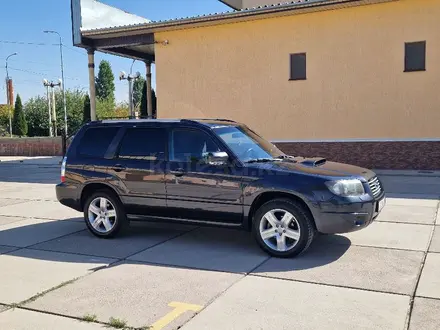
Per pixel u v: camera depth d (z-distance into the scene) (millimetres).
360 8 15445
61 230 8016
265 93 17141
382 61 15375
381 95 15500
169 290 4918
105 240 7199
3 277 5516
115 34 18484
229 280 5180
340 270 5426
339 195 5730
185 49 18172
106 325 4117
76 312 4422
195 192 6527
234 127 7195
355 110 15898
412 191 11102
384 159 15617
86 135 7664
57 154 29875
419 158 15180
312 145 16625
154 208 6898
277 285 4977
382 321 4035
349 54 15781
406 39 15000
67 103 58594
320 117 16438
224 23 17328
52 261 6129
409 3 14820
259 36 17000
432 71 14766
